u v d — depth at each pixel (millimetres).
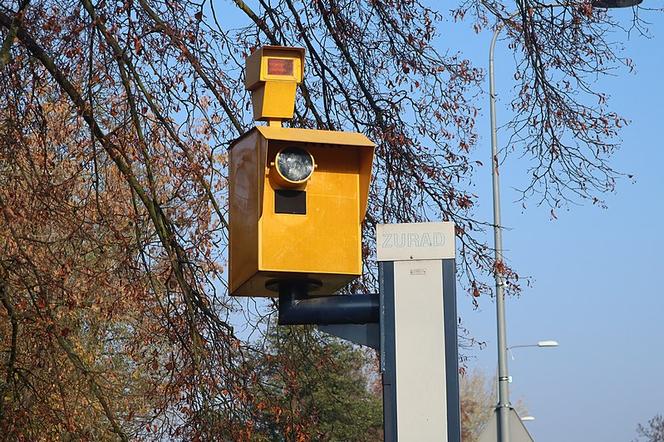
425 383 5582
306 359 13891
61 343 13539
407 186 14562
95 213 13945
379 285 5723
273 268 5832
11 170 13805
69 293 13609
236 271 6105
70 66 12461
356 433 22062
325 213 5965
